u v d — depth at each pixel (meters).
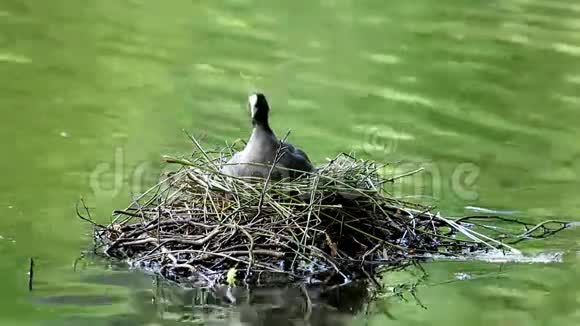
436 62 21.38
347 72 20.45
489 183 15.71
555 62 21.78
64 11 23.52
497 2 25.91
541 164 16.64
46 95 18.33
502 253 12.73
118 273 11.60
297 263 11.59
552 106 19.38
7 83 18.81
